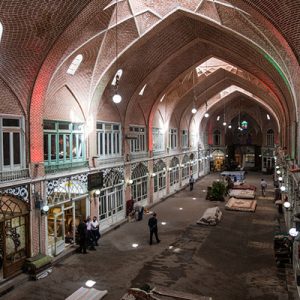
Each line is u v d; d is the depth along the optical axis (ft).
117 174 54.44
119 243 43.45
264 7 25.53
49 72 34.73
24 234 34.47
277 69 41.47
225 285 30.91
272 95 67.62
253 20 34.27
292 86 36.35
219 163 130.93
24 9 28.04
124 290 29.78
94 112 47.19
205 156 122.42
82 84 44.04
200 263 36.32
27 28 29.89
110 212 52.11
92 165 46.93
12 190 32.53
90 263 36.37
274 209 64.95
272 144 122.52
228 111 125.70
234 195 75.31
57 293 29.53
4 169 32.65
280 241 35.76
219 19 38.93
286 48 26.94
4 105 32.55
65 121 42.16
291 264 35.24
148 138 67.31
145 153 66.33
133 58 47.78
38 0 27.94
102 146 51.34
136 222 55.06
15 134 33.94
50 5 28.94
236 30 38.83
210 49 52.42
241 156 136.56
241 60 50.75
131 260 37.19
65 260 37.29
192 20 43.52
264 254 39.34
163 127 78.79
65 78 40.32
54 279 32.37
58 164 41.01
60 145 41.60
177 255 38.78
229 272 33.94
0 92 31.99
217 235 47.14
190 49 52.60
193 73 70.28
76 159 44.68
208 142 129.08
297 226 25.84
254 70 53.16
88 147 46.29
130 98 55.88
